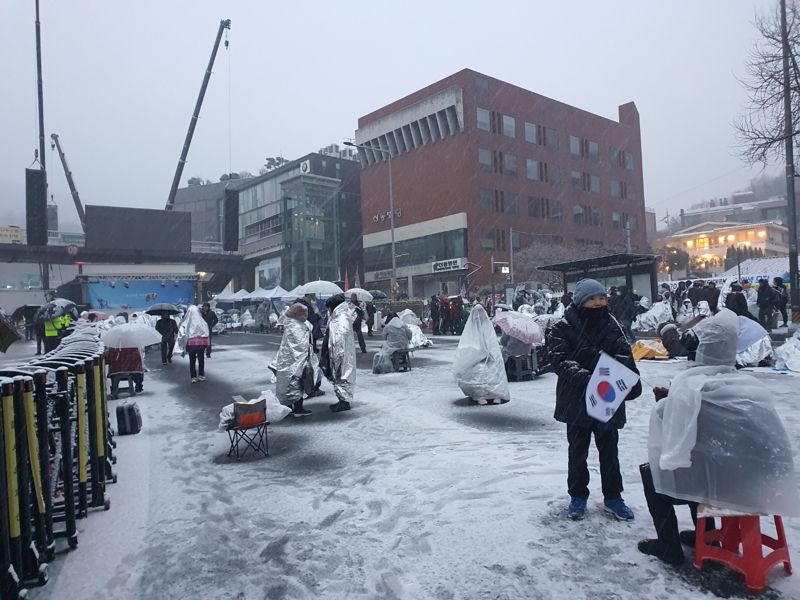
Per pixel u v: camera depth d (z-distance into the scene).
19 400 3.03
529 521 3.69
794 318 17.05
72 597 3.00
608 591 2.80
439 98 52.22
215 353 17.77
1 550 2.72
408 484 4.60
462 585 2.95
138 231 55.50
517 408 7.50
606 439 3.68
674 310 21.16
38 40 45.66
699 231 86.12
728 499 2.70
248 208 72.81
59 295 50.91
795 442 5.30
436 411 7.51
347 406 7.87
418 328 16.98
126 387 10.73
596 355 3.61
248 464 5.45
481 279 50.22
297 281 61.09
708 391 2.76
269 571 3.23
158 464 5.58
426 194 54.31
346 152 77.19
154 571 3.27
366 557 3.34
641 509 3.83
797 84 14.54
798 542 3.22
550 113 59.03
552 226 57.84
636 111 69.75
